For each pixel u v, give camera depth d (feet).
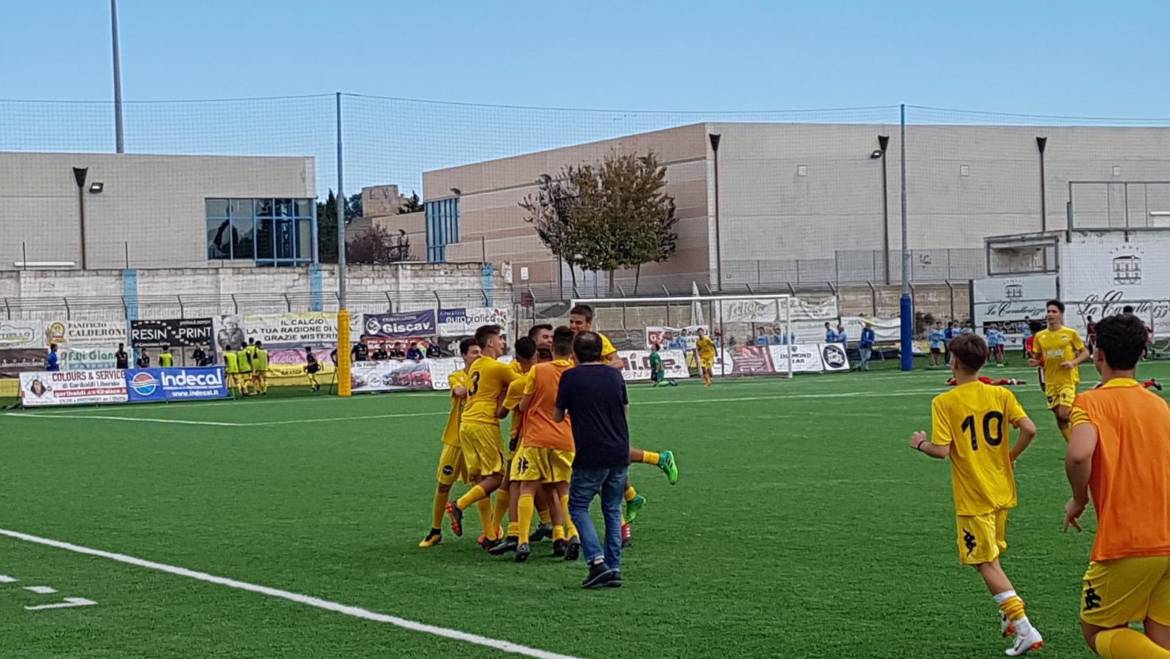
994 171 232.12
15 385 143.95
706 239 216.74
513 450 38.75
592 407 32.99
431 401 122.52
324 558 38.34
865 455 63.26
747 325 179.32
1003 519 26.84
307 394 142.10
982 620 28.66
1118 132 240.32
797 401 106.11
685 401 109.19
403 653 26.71
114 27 206.90
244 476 60.49
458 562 37.42
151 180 192.85
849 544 38.50
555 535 37.91
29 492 55.93
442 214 276.62
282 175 201.77
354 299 185.37
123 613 31.17
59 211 187.32
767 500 48.21
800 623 28.68
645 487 52.60
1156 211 236.22
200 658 26.71
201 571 36.55
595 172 230.27
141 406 126.93
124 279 173.99
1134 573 20.11
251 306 180.14
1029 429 26.45
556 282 246.27
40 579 35.81
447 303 188.75
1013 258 189.57
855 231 223.10
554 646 27.04
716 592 32.19
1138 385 20.97
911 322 162.50
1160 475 20.18
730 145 217.97
